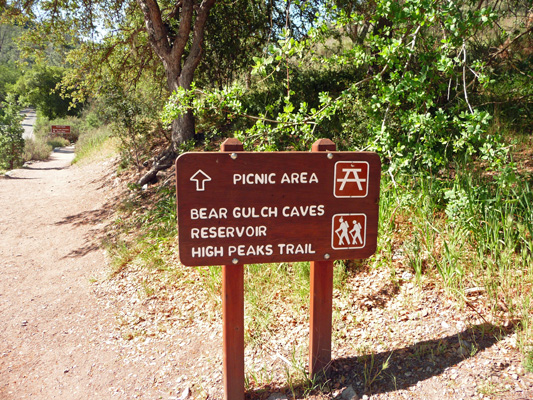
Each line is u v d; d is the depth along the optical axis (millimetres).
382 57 4215
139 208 9219
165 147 12617
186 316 4590
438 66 3982
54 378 3936
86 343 4484
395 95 4145
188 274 5496
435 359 3062
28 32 13547
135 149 12375
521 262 3701
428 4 3797
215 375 3514
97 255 7273
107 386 3672
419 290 3760
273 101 10148
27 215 10578
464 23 3803
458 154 5574
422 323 3455
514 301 3352
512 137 6555
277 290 4398
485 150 3717
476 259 3820
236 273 2885
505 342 3029
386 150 4270
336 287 4191
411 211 4543
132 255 6582
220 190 2752
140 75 14336
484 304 3426
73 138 37531
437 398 2738
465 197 3777
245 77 12562
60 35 13719
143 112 12547
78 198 11930
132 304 5168
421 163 4812
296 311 4062
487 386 2695
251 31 12047
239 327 2949
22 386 3871
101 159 16703
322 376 3148
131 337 4426
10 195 12906
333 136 7613
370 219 2979
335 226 2936
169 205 8258
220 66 12875
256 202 2807
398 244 4461
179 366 3760
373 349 3334
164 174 10758
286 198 2842
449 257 3645
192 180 2713
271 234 2857
